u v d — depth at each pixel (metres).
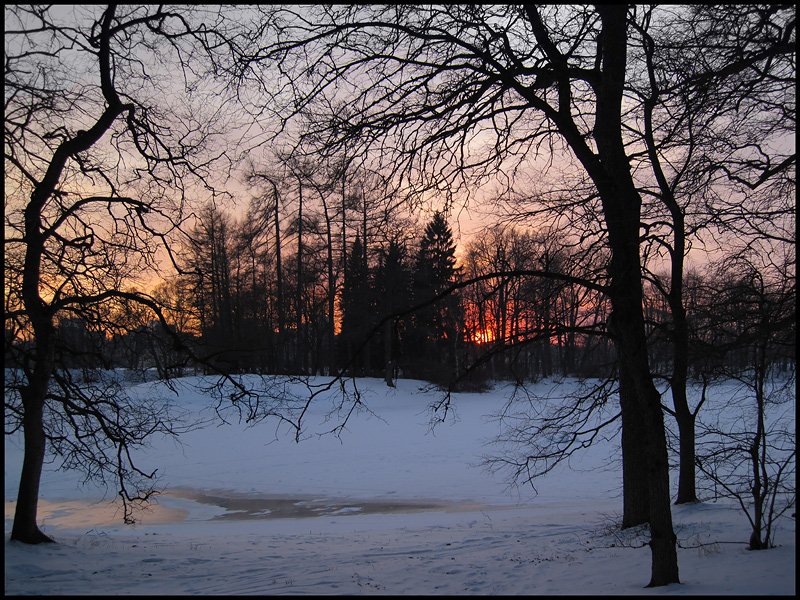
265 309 40.94
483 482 20.48
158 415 14.41
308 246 39.88
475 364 8.00
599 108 8.21
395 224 10.30
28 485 11.02
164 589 7.96
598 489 19.06
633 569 8.50
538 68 8.30
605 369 11.57
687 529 10.88
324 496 19.14
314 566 9.73
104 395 12.10
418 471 22.31
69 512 17.64
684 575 7.58
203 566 9.72
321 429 30.61
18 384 11.04
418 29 8.12
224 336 34.28
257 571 9.31
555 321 7.80
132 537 13.22
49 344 10.80
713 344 9.21
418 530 13.63
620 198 7.67
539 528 12.79
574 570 8.80
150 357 13.85
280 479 21.56
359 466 23.36
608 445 24.94
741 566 7.75
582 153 8.27
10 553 10.09
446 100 8.48
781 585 6.57
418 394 38.94
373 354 47.34
